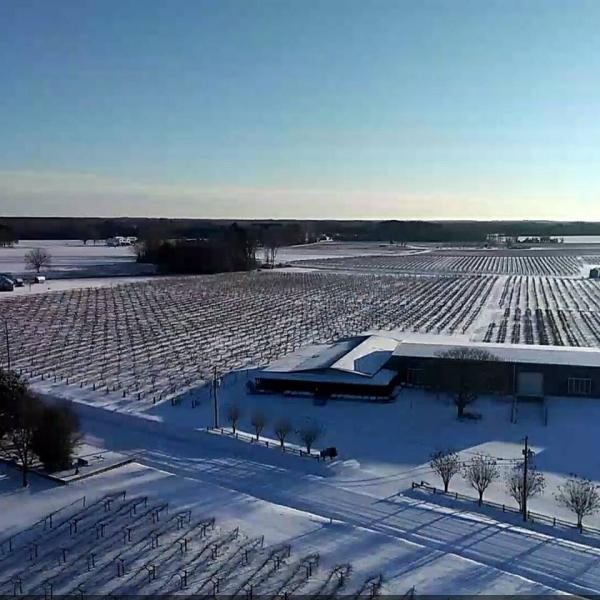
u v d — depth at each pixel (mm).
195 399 55125
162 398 55469
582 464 41562
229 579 27922
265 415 51094
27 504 35031
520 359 55781
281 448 43406
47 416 39344
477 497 36281
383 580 27719
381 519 33625
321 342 78125
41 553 30062
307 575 28125
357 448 44250
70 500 35469
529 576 28297
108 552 30109
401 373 58531
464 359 54281
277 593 26906
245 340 79812
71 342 79312
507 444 45062
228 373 63469
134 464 41062
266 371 57562
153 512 33969
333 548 30375
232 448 44312
